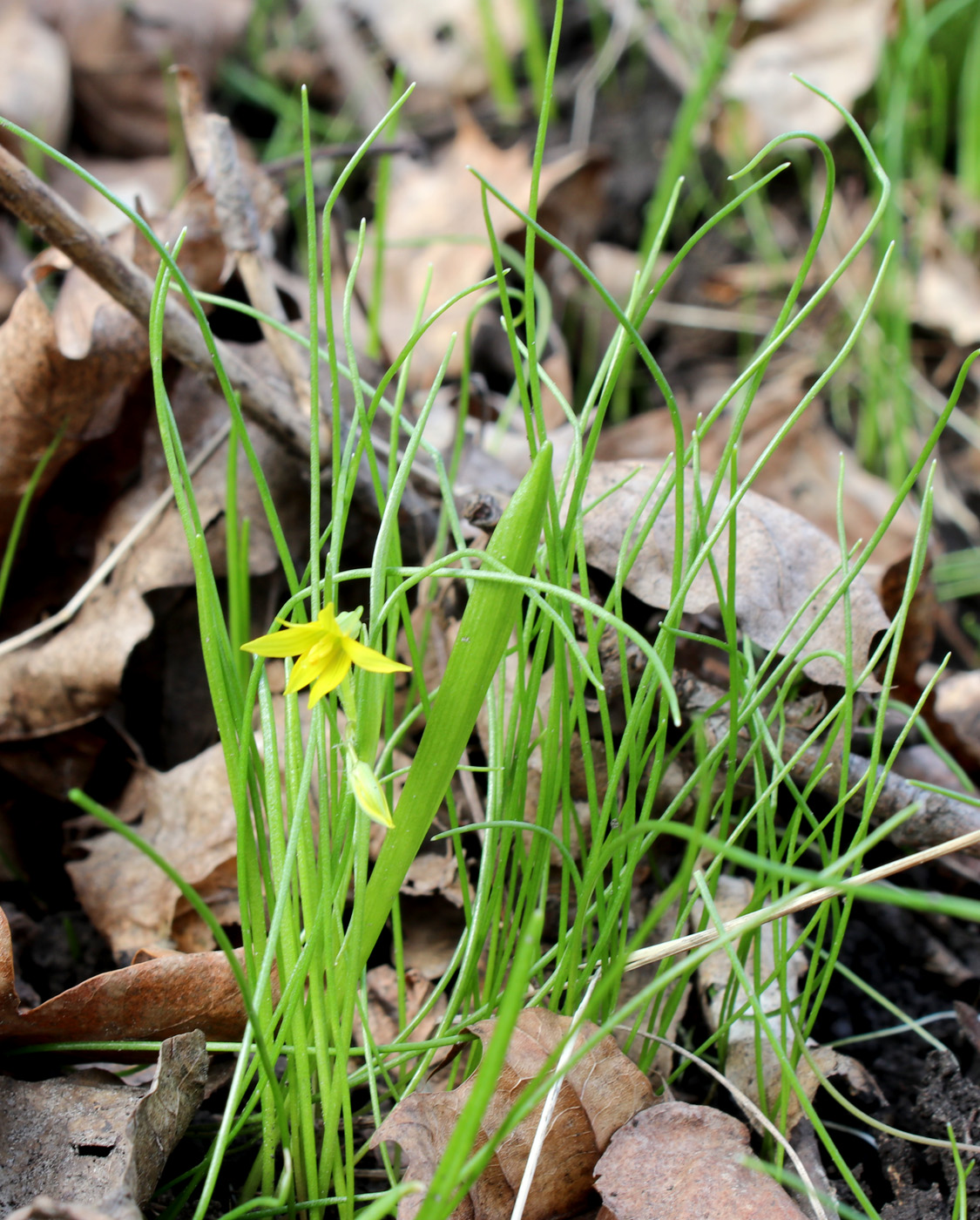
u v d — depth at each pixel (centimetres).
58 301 46
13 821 46
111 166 90
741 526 42
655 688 36
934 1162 39
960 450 75
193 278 49
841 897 39
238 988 37
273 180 52
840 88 87
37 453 46
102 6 90
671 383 79
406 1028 38
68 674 45
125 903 43
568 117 99
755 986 38
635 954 37
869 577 54
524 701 37
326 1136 36
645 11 99
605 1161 37
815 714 42
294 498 48
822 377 36
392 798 38
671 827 32
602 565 42
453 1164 32
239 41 103
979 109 82
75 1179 35
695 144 92
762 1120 37
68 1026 37
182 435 49
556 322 78
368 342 55
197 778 44
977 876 44
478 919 38
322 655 33
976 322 77
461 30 105
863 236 35
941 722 48
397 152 54
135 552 47
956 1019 42
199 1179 37
